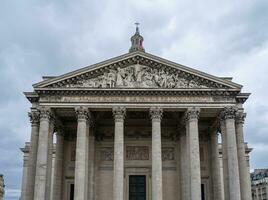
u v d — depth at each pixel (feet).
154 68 248.93
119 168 229.25
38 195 223.71
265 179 633.61
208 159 281.74
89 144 267.59
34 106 250.78
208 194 273.95
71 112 253.03
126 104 241.14
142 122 284.82
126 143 283.79
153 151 233.35
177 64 247.70
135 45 325.21
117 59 247.70
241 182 240.94
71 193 272.72
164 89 241.55
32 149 243.19
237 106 250.78
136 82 244.63
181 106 241.55
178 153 279.49
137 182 275.80
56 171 265.34
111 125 286.25
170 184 273.95
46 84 242.17
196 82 246.47
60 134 273.33
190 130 237.45
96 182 272.31
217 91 243.40
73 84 244.22
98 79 245.65
